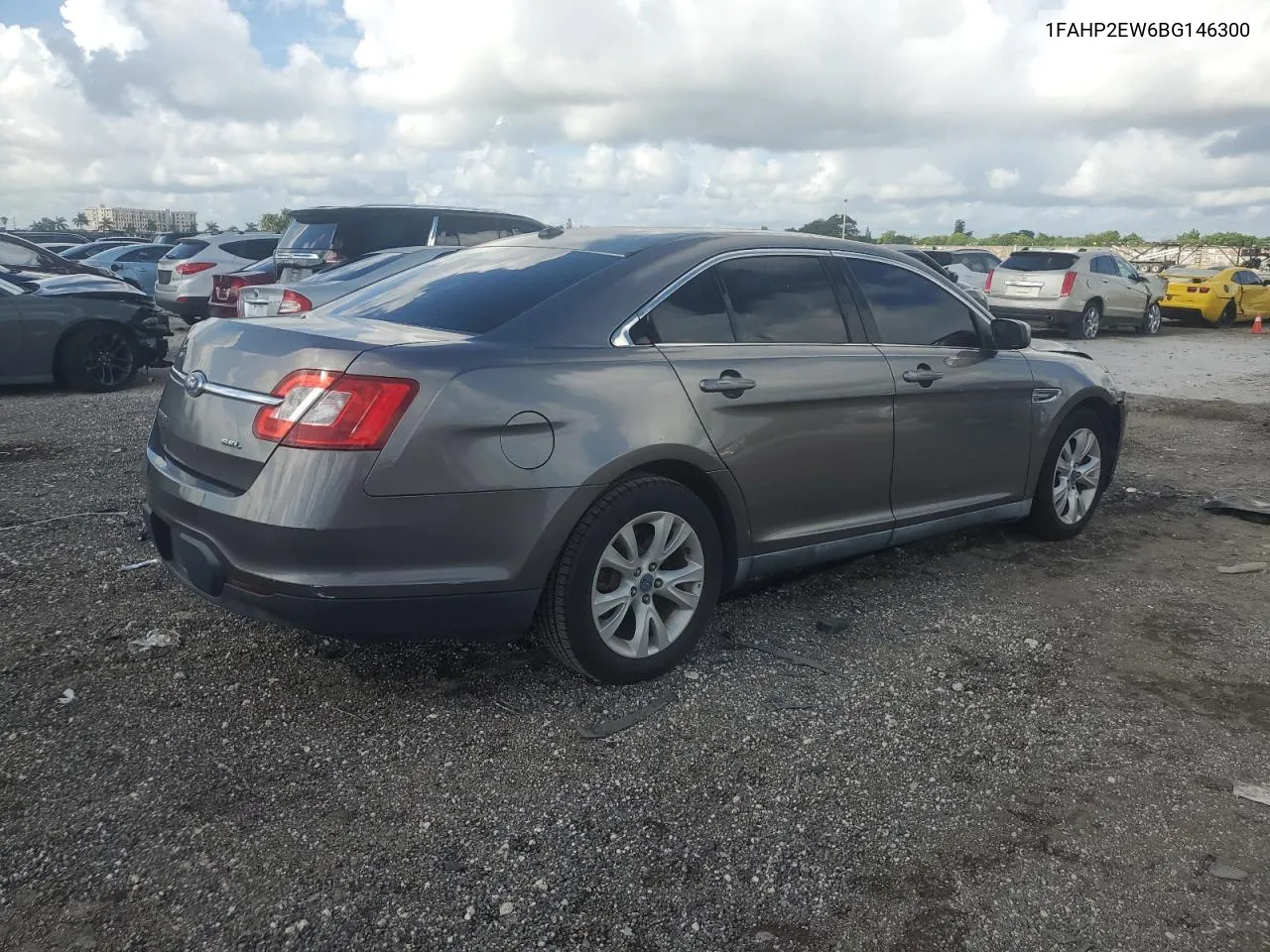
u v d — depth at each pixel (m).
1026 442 5.05
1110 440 5.78
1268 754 3.25
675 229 4.23
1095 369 5.54
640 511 3.45
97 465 6.57
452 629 3.21
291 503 2.98
